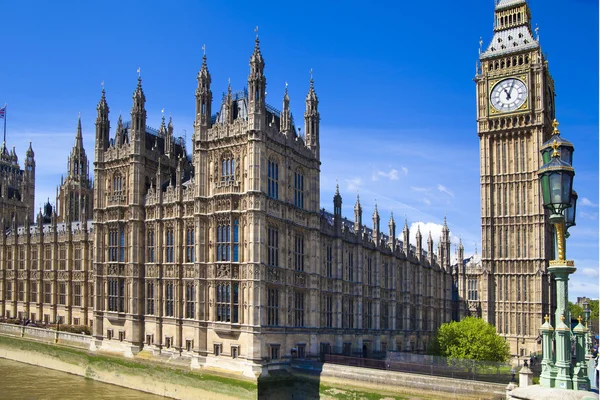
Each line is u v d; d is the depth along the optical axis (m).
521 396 13.96
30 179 163.62
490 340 84.44
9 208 155.62
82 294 110.69
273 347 64.62
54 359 92.12
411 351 100.94
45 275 120.81
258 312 63.00
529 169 115.06
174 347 73.12
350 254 84.12
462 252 128.62
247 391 61.47
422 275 110.38
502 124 117.81
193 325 70.62
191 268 72.38
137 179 80.25
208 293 68.38
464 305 125.62
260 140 65.56
